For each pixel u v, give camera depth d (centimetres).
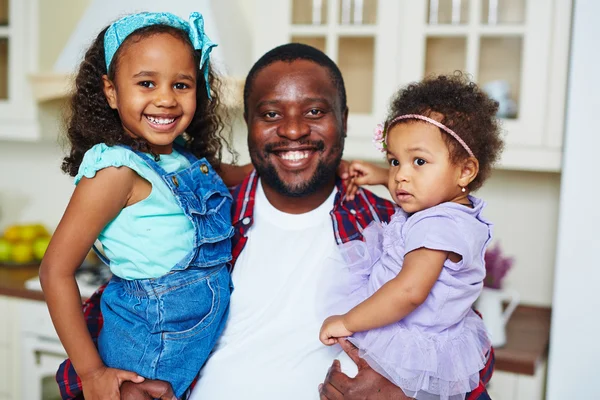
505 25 199
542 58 195
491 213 242
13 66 249
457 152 121
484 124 124
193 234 126
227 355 133
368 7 213
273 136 137
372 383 120
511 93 203
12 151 304
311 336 132
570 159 172
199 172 134
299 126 133
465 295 122
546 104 196
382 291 117
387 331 120
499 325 197
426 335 121
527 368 187
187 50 123
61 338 117
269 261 141
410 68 209
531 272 239
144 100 119
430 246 116
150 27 121
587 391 176
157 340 122
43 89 240
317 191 142
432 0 206
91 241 117
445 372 119
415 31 207
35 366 241
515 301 213
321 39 219
